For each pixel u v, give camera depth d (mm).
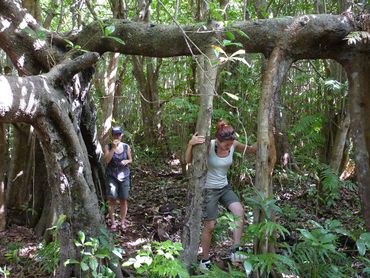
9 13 4457
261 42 4340
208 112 4078
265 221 3609
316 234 3613
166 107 10172
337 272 3730
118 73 13125
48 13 6594
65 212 3926
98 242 3818
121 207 6004
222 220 4293
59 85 3959
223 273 3539
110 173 5879
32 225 6094
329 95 7465
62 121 3764
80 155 3934
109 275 3723
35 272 4520
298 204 6930
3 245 5453
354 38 4195
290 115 8438
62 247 3928
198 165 4062
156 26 4434
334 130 7602
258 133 4094
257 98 7070
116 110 11766
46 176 5941
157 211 6652
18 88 3381
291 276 3889
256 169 4043
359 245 3574
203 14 6633
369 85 4582
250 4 8375
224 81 7074
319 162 7469
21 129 6188
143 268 3430
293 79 8531
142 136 13070
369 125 4582
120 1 7965
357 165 4609
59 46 4641
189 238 4051
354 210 6797
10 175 6328
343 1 6254
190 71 9711
